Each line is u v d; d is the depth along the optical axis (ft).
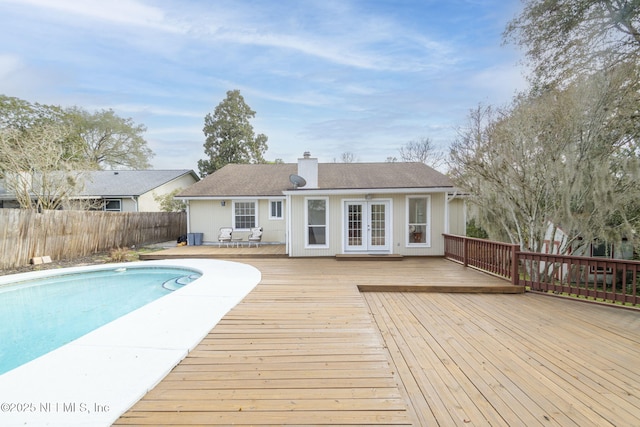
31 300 23.26
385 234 35.76
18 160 43.62
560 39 27.30
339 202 35.58
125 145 98.84
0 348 15.53
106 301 23.02
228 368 10.26
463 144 30.04
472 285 22.53
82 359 10.73
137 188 65.26
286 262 32.58
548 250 31.68
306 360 10.83
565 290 21.08
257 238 43.50
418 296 21.39
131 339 12.46
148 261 33.19
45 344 15.98
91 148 93.61
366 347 11.91
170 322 14.51
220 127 88.22
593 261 19.89
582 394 9.45
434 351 12.51
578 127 23.11
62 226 35.27
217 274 26.04
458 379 10.29
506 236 30.99
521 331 14.79
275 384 9.25
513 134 25.84
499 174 27.25
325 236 35.81
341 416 7.73
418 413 8.43
